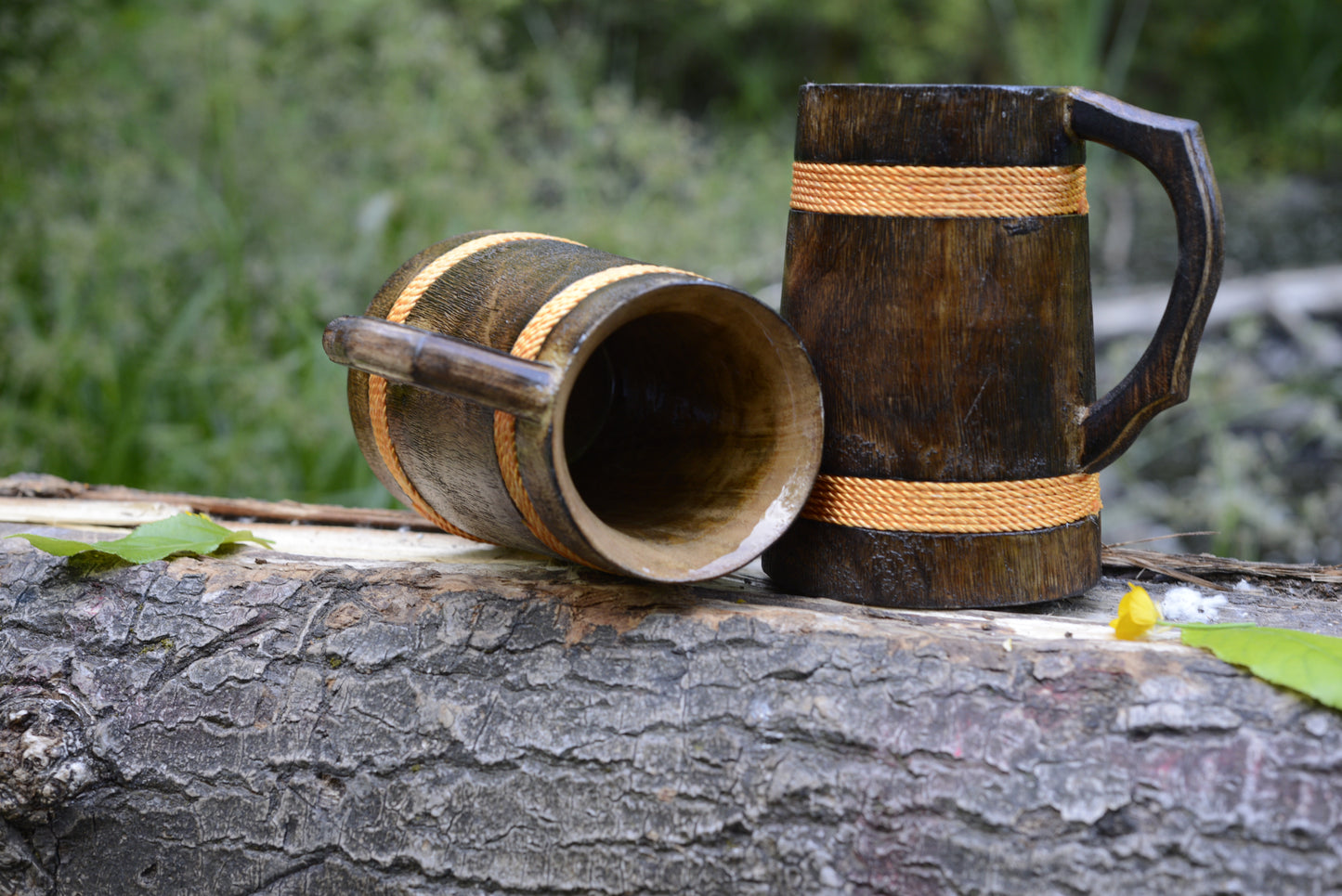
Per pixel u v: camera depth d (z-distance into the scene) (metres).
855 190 1.37
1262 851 1.15
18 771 1.40
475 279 1.39
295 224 3.60
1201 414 3.72
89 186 3.45
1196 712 1.20
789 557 1.47
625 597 1.38
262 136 3.69
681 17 7.18
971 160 1.33
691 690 1.31
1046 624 1.37
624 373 1.60
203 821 1.39
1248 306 4.65
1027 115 1.33
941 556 1.38
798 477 1.37
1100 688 1.23
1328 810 1.15
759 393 1.43
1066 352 1.39
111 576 1.50
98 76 3.64
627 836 1.29
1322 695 1.17
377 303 1.47
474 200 3.45
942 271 1.35
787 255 1.47
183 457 3.00
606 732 1.31
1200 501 3.23
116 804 1.42
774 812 1.26
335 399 3.08
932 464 1.37
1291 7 7.48
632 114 4.13
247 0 3.71
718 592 1.47
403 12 3.79
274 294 3.41
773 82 7.38
